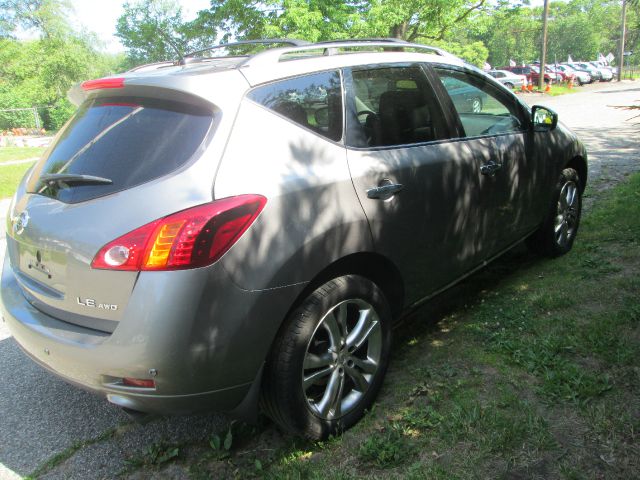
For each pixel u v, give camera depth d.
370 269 3.02
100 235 2.32
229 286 2.31
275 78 2.72
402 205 3.04
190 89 2.51
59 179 2.56
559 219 4.82
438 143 3.42
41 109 33.56
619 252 4.80
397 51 3.51
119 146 2.56
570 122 16.05
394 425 2.77
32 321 2.62
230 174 2.39
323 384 2.78
